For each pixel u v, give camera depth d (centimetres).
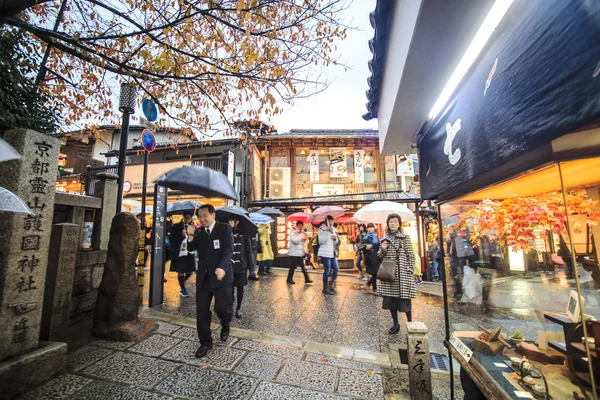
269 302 641
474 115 201
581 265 165
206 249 379
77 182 1552
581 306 159
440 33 194
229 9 380
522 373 194
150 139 583
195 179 385
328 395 291
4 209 199
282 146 1572
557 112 118
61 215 471
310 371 337
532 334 212
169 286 765
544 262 203
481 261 266
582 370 164
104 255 513
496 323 246
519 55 146
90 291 482
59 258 386
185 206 731
